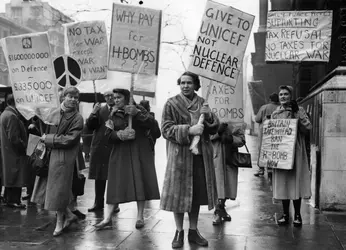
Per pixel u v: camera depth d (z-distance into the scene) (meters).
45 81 6.03
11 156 7.05
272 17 6.77
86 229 5.69
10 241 5.16
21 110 6.10
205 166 4.87
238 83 6.66
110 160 5.75
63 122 5.44
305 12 6.68
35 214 6.66
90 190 8.80
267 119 5.95
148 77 5.92
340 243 4.98
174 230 5.62
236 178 6.29
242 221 6.10
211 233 5.46
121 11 5.87
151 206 7.18
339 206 6.57
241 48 5.26
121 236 5.34
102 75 7.50
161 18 5.91
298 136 5.83
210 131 4.95
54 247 4.90
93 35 7.50
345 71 6.66
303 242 5.03
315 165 6.96
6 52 6.11
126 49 5.88
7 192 7.21
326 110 6.56
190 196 4.78
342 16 6.90
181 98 4.99
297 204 5.82
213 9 5.26
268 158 5.77
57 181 5.32
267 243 5.00
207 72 5.26
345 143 6.51
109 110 6.93
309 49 6.69
